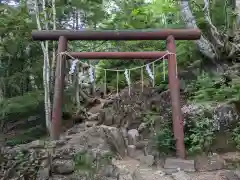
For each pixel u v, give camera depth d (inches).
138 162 192.7
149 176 168.7
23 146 180.7
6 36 274.4
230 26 312.3
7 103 246.1
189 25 298.8
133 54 220.4
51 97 253.0
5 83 278.4
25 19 281.6
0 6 279.3
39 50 284.5
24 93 271.1
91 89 368.5
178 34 214.2
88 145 194.9
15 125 255.4
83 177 162.7
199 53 310.0
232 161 185.6
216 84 264.1
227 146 200.5
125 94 277.4
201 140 197.3
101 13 340.2
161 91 278.4
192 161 183.3
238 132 205.9
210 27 294.4
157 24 384.2
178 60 314.3
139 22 374.3
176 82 209.8
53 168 165.0
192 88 272.4
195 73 296.4
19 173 157.1
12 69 282.2
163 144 198.2
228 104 221.9
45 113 246.2
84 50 363.3
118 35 215.2
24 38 273.0
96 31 217.0
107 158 177.9
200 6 311.1
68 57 222.2
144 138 219.9
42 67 279.1
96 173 167.3
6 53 280.5
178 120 200.8
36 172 159.6
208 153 195.5
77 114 281.3
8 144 210.8
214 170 178.4
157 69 323.6
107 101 302.5
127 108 254.7
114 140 204.4
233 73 271.9
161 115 238.4
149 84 304.3
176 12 363.9
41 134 235.0
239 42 304.3
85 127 247.3
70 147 183.8
